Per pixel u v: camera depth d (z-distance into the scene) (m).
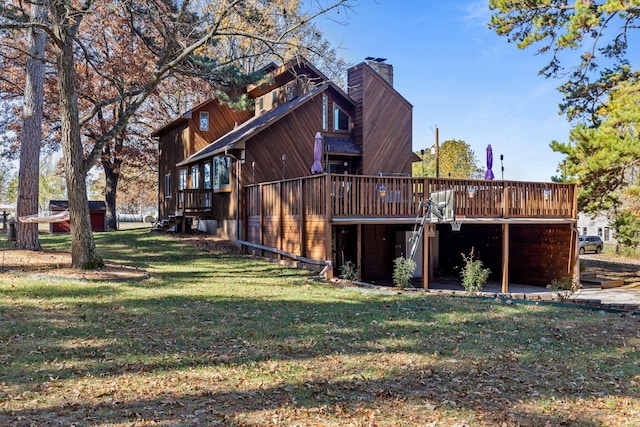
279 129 19.84
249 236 18.59
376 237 18.20
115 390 5.15
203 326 7.74
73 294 9.62
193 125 24.20
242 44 21.27
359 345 7.05
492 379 5.90
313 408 4.88
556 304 10.78
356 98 21.16
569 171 18.02
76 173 12.23
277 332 7.56
